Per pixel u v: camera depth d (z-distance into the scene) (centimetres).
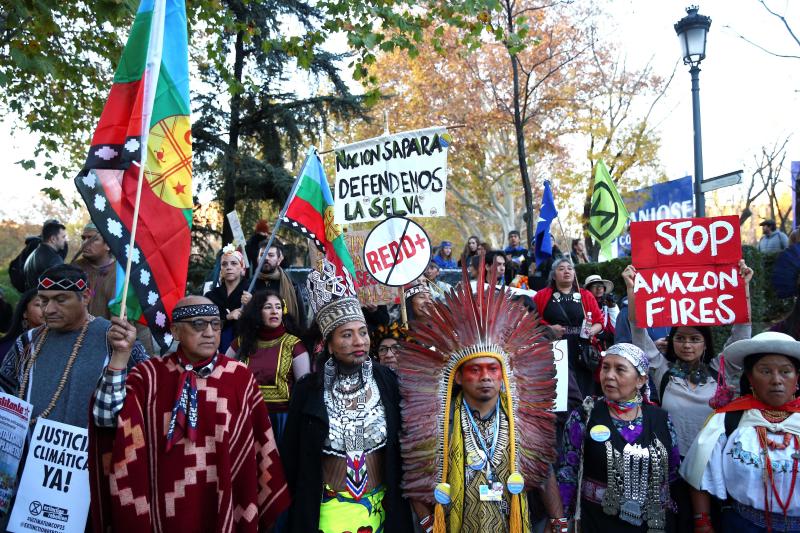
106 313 562
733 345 358
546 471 348
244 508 329
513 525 327
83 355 371
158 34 328
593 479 363
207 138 1555
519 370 350
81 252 566
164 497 313
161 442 319
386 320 592
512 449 333
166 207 351
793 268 495
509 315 351
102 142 344
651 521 349
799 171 1280
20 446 354
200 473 319
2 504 355
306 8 1518
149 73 325
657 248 443
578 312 643
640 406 370
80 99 1001
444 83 2466
